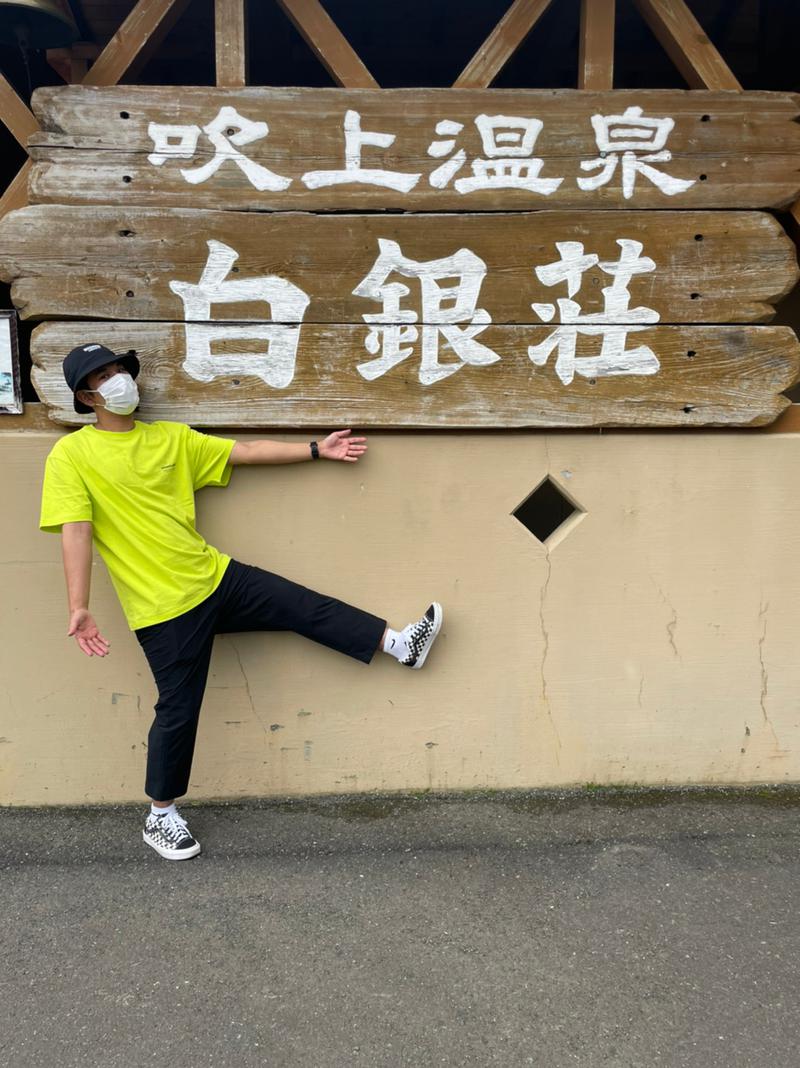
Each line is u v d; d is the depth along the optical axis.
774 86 4.36
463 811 2.93
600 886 2.54
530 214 2.69
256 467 2.78
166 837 2.68
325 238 2.67
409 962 2.23
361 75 2.70
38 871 2.61
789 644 3.02
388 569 2.89
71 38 2.87
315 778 3.01
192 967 2.21
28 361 3.42
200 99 2.60
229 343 2.70
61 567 2.81
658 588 2.96
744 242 2.75
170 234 2.64
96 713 2.92
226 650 2.90
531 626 2.95
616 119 2.67
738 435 2.88
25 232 2.61
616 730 3.04
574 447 2.85
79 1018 2.05
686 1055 1.94
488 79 2.71
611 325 2.75
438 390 2.75
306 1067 1.91
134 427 2.56
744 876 2.59
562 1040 1.98
